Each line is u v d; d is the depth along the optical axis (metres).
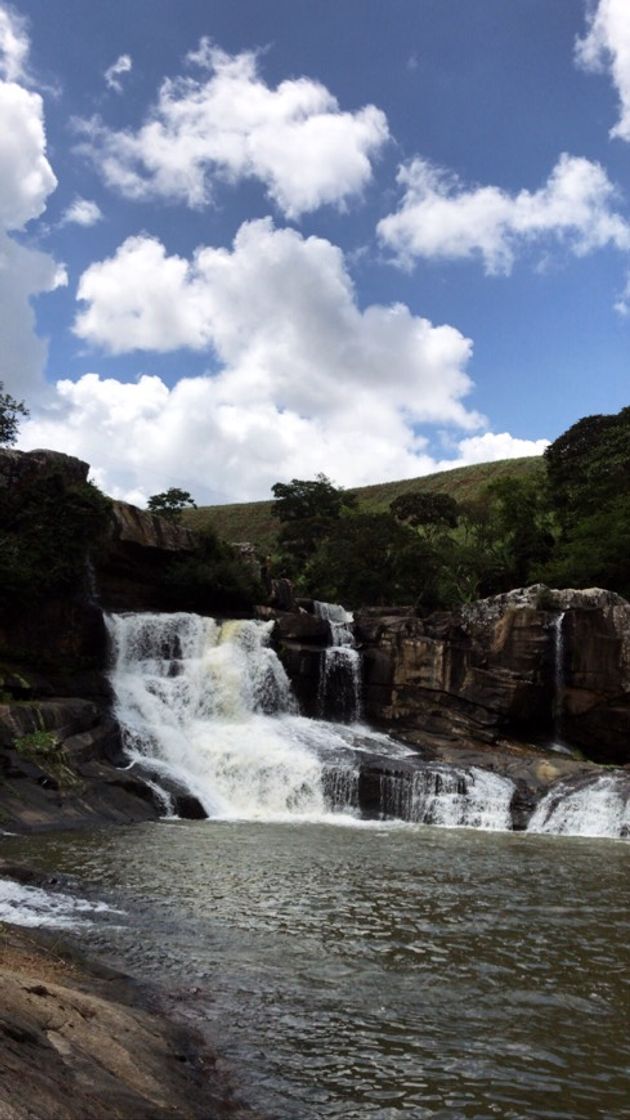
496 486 75.88
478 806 30.11
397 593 70.00
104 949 11.71
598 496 71.06
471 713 41.06
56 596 35.84
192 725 35.41
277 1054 8.62
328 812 30.31
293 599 54.69
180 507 96.88
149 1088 6.73
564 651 42.12
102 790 25.69
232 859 19.53
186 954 11.83
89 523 38.38
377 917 14.55
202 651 40.56
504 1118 7.57
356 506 108.38
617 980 11.59
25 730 25.73
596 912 15.52
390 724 42.53
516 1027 9.80
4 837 20.39
